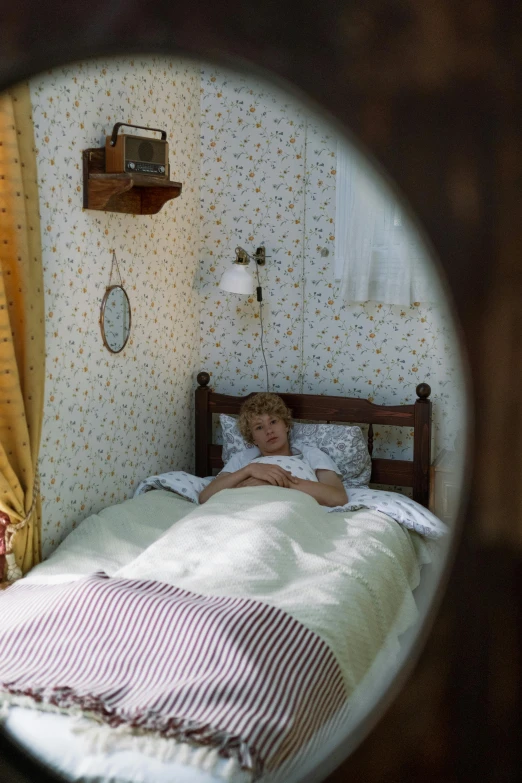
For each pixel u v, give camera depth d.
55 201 2.59
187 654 1.72
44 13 0.48
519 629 0.40
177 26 0.44
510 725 0.41
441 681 0.42
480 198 0.38
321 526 2.73
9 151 2.23
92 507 2.95
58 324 2.65
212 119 3.67
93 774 1.42
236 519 2.54
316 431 3.43
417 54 0.38
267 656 1.72
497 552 0.40
